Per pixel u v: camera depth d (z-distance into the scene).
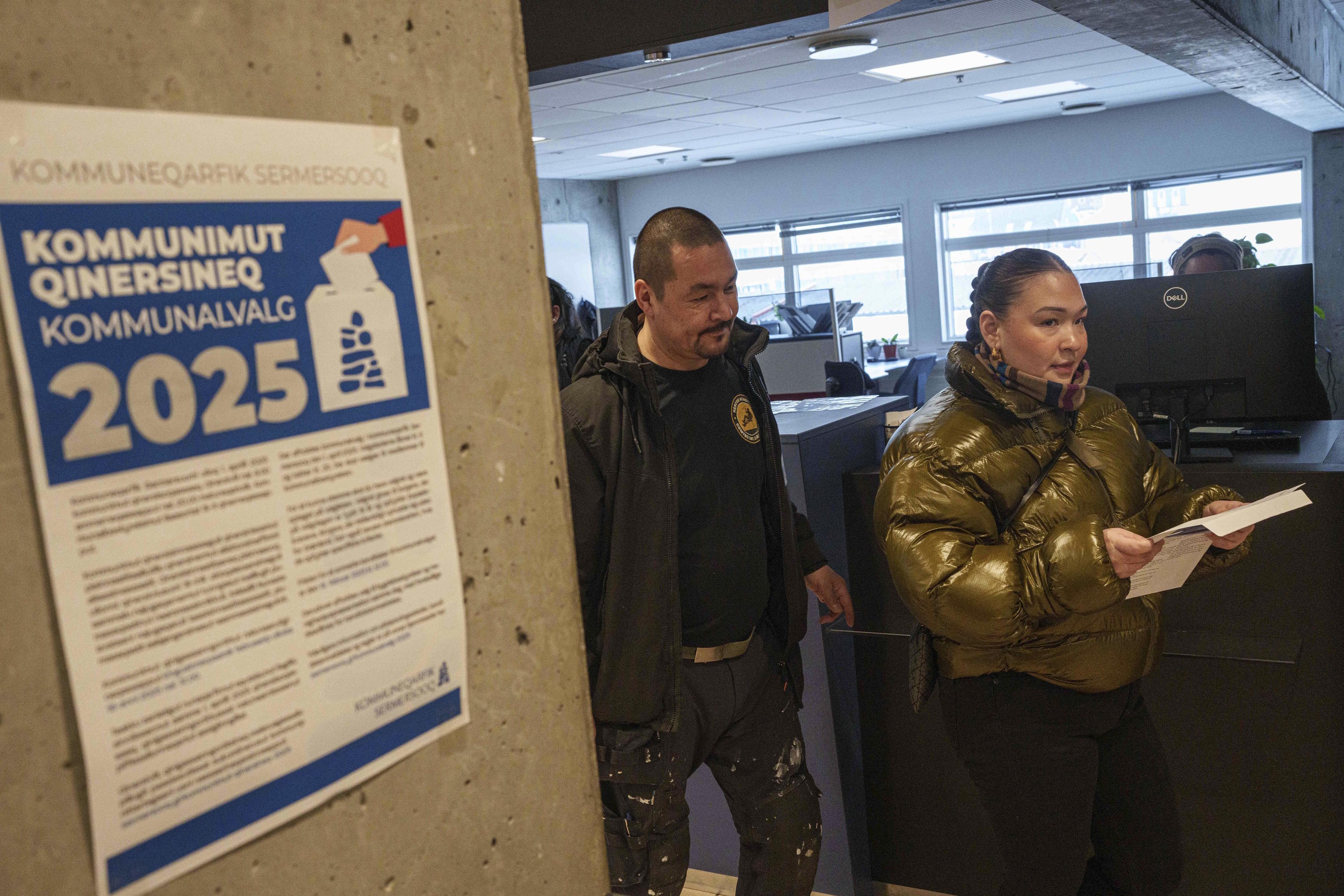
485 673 0.71
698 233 1.68
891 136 9.76
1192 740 2.12
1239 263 3.52
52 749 0.47
